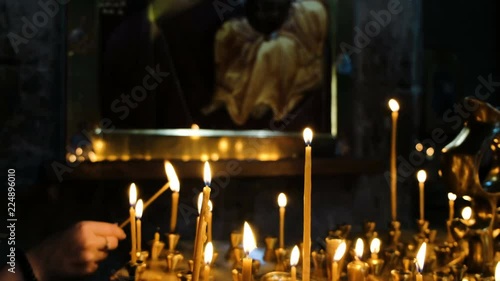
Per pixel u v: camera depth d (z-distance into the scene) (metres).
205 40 2.31
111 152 2.15
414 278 1.10
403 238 1.74
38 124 2.08
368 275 1.20
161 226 2.28
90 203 2.15
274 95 2.46
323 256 1.28
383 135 2.75
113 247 1.33
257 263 1.27
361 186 2.71
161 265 1.41
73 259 1.21
